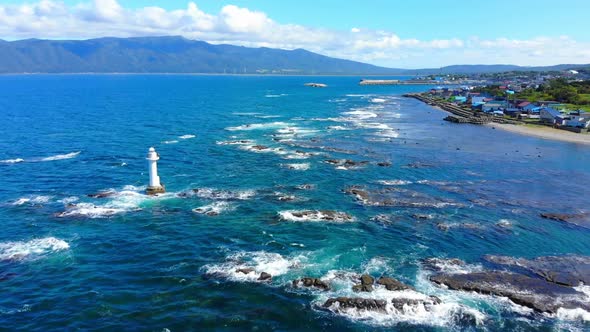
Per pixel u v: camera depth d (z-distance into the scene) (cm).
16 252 2941
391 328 2161
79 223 3491
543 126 9700
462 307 2317
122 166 5428
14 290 2458
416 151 6788
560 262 2900
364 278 2570
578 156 6594
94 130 8275
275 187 4588
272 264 2794
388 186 4697
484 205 4094
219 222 3544
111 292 2447
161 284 2539
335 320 2214
